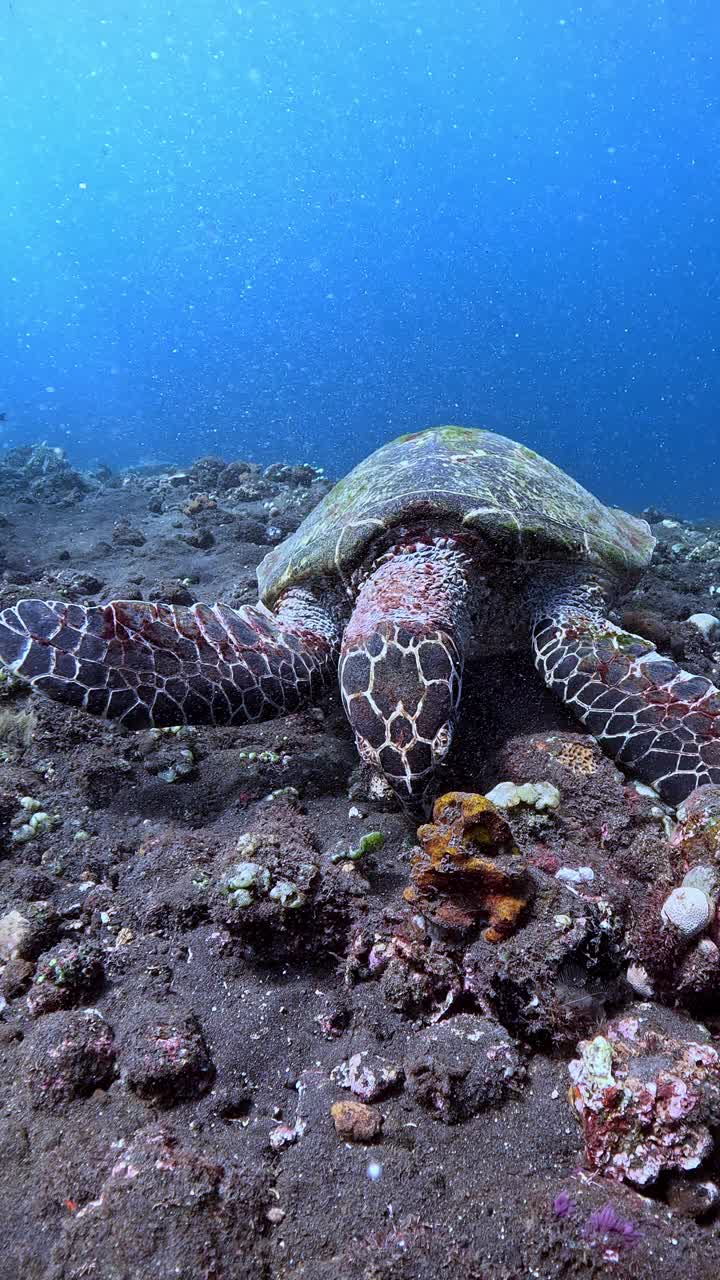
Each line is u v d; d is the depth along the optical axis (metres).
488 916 0.53
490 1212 0.41
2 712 0.82
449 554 0.85
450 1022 0.50
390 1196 0.42
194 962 0.55
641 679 0.77
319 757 0.80
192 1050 0.48
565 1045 0.49
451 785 0.74
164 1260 0.38
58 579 1.37
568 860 0.61
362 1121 0.45
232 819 0.71
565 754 0.72
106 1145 0.44
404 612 0.75
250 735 0.86
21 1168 0.43
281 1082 0.49
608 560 0.95
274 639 0.84
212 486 2.51
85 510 2.12
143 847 0.66
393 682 0.69
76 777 0.74
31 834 0.67
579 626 0.86
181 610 0.83
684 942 0.50
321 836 0.67
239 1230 0.40
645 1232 0.40
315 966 0.55
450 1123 0.46
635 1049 0.47
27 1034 0.50
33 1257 0.39
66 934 0.58
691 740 0.72
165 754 0.80
